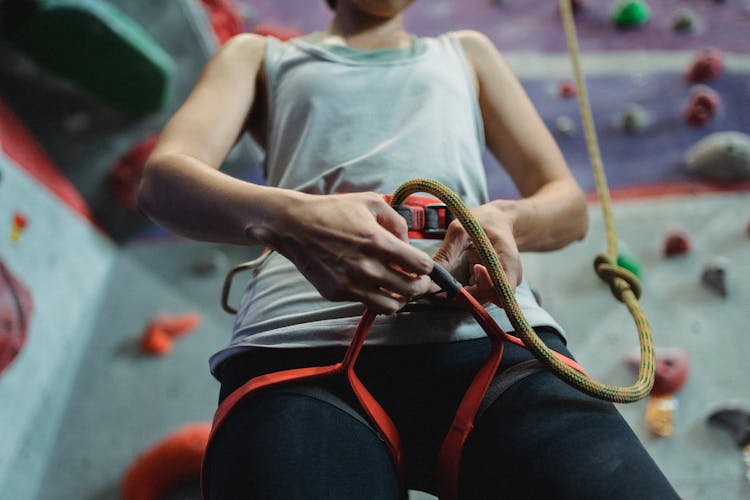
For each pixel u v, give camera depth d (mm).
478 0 4426
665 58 3844
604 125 3459
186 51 3475
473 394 908
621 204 3045
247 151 3346
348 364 899
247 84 1185
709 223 2906
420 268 842
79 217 3143
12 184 2725
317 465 841
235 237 942
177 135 1087
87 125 3354
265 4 4441
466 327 971
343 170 1062
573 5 4246
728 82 3623
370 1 1201
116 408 2609
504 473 867
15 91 3271
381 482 866
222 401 966
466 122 1156
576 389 922
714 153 3100
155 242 3287
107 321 2945
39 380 2523
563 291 2693
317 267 861
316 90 1132
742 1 4258
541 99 3641
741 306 2584
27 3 3104
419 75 1153
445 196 899
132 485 2277
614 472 827
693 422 2238
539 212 1062
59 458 2471
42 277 2697
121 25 3213
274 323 975
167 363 2748
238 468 852
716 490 2064
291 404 891
